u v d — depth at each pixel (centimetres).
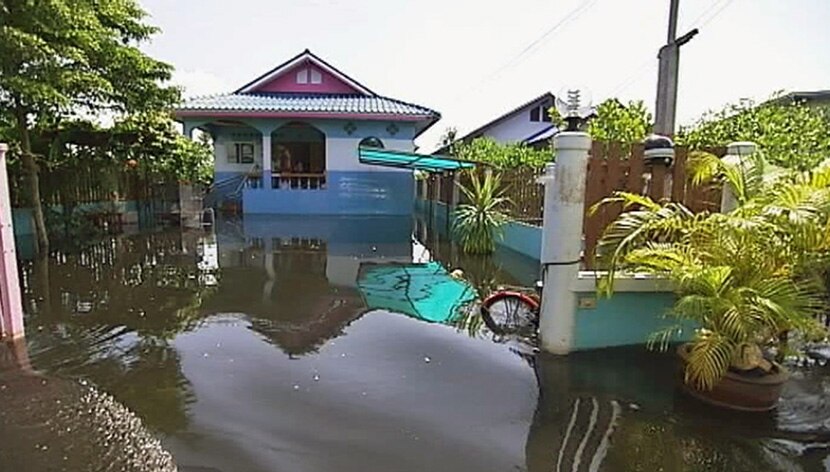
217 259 978
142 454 304
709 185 465
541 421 348
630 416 356
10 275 503
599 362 443
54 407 363
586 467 298
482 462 301
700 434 334
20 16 820
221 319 580
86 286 741
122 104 1066
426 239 1273
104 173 1335
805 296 357
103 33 947
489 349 480
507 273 858
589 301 457
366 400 376
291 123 1733
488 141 1850
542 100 2797
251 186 1747
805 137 818
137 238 1241
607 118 1230
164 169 1516
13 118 977
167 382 405
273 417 349
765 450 317
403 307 641
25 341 499
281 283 779
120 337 514
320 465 295
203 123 1683
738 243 359
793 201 352
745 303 352
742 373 363
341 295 706
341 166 1738
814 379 414
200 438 322
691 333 465
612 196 458
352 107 1730
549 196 460
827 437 332
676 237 404
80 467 291
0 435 325
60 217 1213
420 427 338
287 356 463
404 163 1466
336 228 1462
